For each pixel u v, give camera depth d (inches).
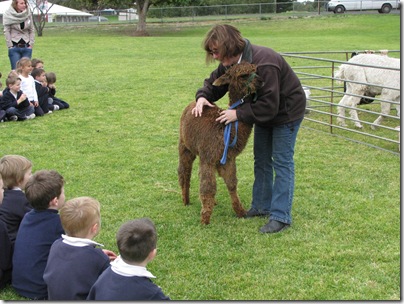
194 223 193.3
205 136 183.3
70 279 126.7
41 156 276.8
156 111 388.8
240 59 177.5
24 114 356.2
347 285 148.7
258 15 1777.8
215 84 178.5
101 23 1760.6
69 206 133.3
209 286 150.4
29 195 144.0
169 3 1573.6
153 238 120.6
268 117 173.5
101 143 303.3
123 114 379.2
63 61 707.4
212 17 1765.5
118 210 205.9
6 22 449.7
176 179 243.6
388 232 183.2
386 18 1534.2
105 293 116.1
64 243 131.3
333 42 990.4
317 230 185.9
